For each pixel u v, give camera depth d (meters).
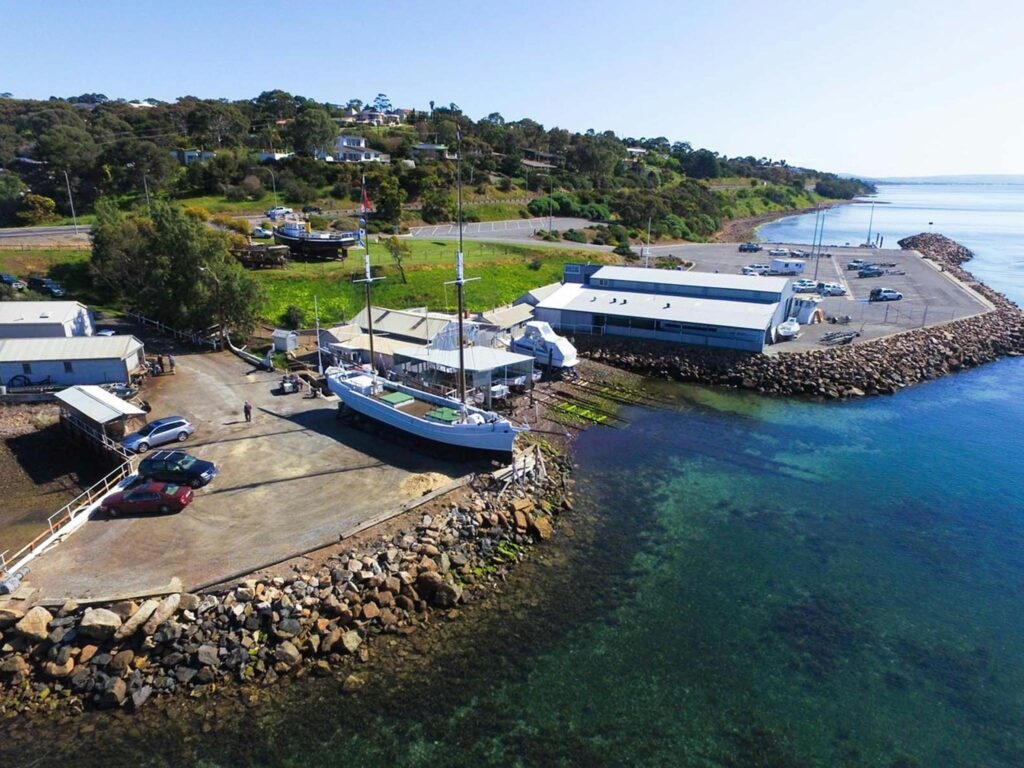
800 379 60.47
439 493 36.38
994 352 72.25
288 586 28.19
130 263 74.44
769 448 47.56
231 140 168.75
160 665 25.14
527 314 72.06
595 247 122.06
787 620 29.41
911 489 41.62
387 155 175.50
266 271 84.69
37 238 91.56
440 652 26.72
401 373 55.03
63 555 29.97
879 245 149.50
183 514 33.75
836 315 79.88
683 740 23.09
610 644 27.53
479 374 52.44
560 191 169.25
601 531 36.19
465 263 97.12
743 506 39.31
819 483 42.31
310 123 162.00
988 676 26.48
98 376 51.66
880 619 29.69
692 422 52.31
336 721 23.33
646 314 68.19
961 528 37.25
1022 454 46.81
